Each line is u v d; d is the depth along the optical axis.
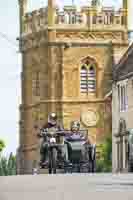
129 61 86.69
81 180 25.02
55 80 116.94
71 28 116.94
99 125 117.50
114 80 88.62
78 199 17.58
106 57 117.75
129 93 84.81
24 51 123.06
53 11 116.94
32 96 121.25
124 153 85.38
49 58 117.06
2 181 24.73
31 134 121.31
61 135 36.44
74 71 117.19
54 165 36.03
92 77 117.75
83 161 37.47
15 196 18.50
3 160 107.69
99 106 117.56
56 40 116.94
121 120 87.12
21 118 122.75
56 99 117.00
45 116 117.56
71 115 116.94
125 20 117.88
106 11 117.81
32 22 121.50
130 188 20.84
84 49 117.25
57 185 22.28
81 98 117.00
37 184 22.91
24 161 121.94
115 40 117.50
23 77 122.75
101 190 20.09
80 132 37.66
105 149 106.31
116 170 86.38
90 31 117.25
